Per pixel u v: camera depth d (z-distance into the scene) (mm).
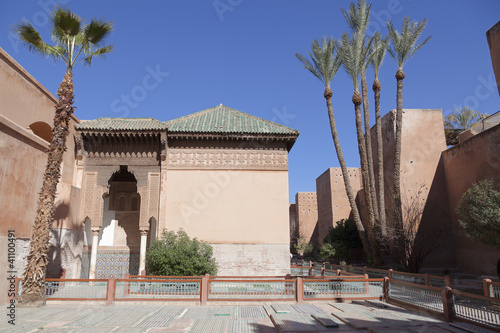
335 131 19031
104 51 11805
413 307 9070
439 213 20234
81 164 14953
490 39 15133
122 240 16828
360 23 18500
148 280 10219
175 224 14734
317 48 18953
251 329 7160
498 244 11289
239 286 10453
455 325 7145
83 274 15422
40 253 9844
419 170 20875
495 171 16375
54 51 10875
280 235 14891
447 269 18219
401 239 17312
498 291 8984
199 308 9508
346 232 25328
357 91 18656
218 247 14648
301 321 7684
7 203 10000
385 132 23094
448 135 27609
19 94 11664
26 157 10984
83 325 7387
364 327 7105
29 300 9484
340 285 10852
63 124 10688
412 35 18250
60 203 13391
